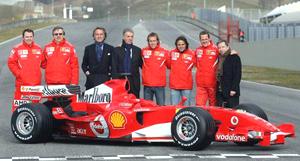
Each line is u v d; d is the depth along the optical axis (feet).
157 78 44.39
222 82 42.42
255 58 148.66
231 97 42.19
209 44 43.86
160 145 37.68
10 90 77.00
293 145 38.32
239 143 38.17
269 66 140.05
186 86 44.37
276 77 108.58
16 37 200.13
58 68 43.34
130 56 43.80
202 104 44.16
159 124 36.76
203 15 290.56
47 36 201.05
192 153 34.73
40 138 38.29
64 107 40.22
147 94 44.88
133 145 37.76
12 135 41.68
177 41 44.11
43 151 35.42
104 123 37.73
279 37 147.74
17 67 43.09
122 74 43.65
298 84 94.99
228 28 194.08
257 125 34.88
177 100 44.65
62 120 39.24
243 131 34.50
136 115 37.24
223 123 35.63
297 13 193.36
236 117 35.32
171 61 44.47
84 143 38.70
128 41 43.75
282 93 79.97
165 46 170.81
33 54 43.14
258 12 264.72
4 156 33.63
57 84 43.39
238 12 266.16
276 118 53.83
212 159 32.89
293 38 127.65
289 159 33.14
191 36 217.77
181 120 35.55
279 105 65.21
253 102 68.18
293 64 127.95
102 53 43.16
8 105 60.80
